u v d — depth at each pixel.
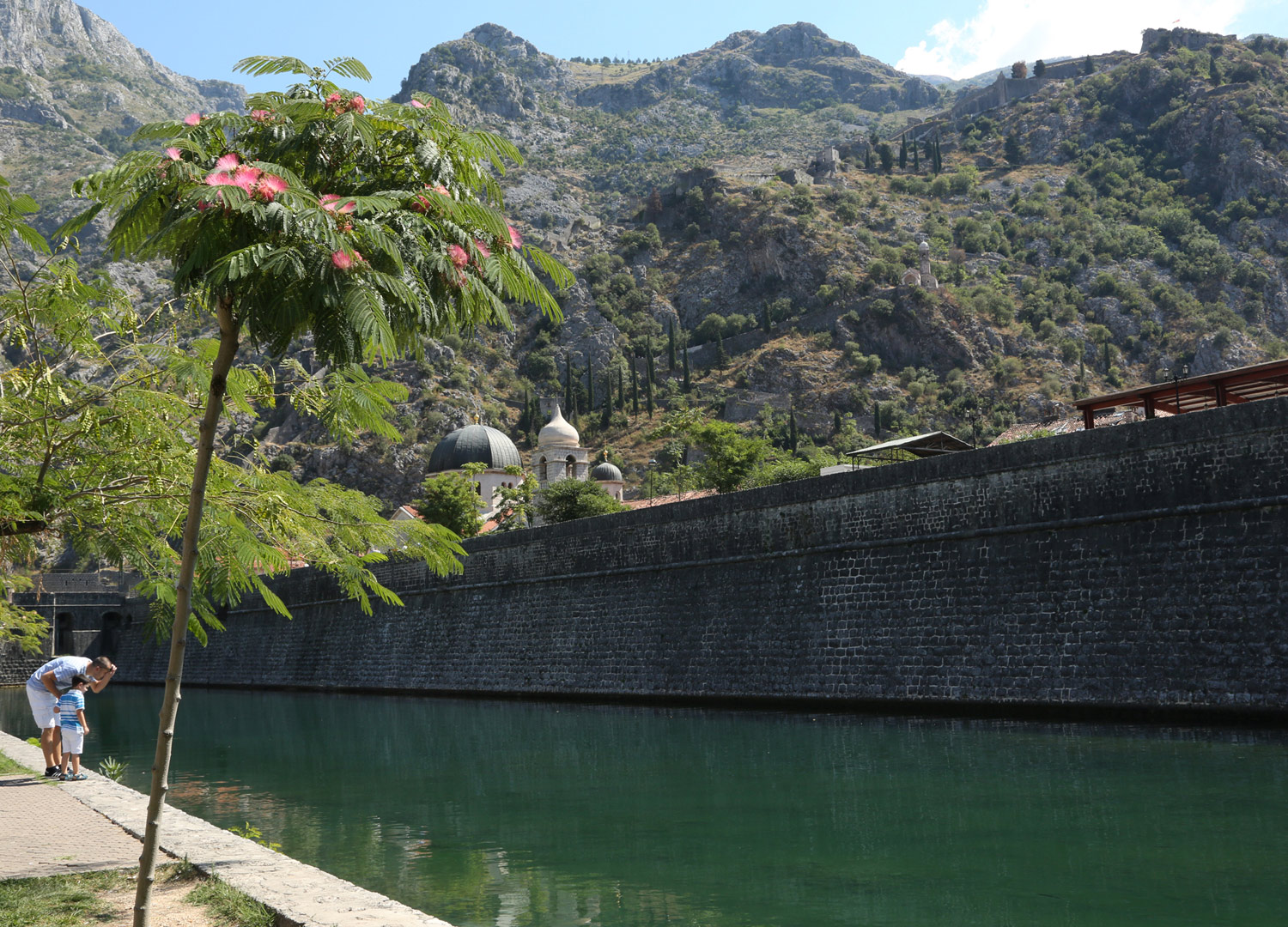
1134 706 27.20
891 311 178.00
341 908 8.39
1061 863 13.50
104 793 15.05
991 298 180.25
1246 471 26.23
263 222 6.47
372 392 10.34
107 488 13.05
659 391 182.88
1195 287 189.50
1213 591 26.33
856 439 157.25
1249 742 22.59
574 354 194.25
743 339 188.12
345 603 58.75
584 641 44.09
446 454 101.56
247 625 66.81
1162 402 38.12
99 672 17.52
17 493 12.61
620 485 100.50
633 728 31.81
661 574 41.59
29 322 12.59
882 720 30.75
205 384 11.55
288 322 6.49
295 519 13.30
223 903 8.70
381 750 28.77
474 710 41.41
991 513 31.42
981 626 31.06
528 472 98.69
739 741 27.27
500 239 7.63
